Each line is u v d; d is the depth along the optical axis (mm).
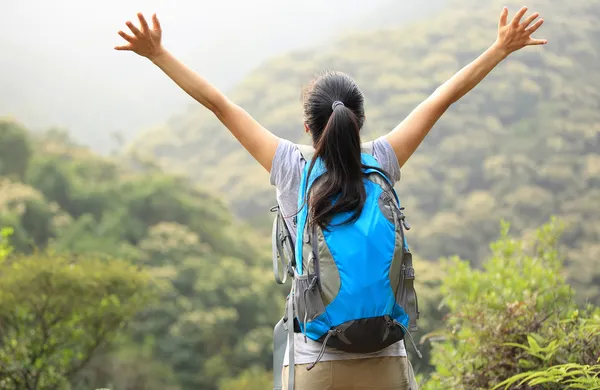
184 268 42500
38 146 58438
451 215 72438
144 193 52062
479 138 84938
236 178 93750
